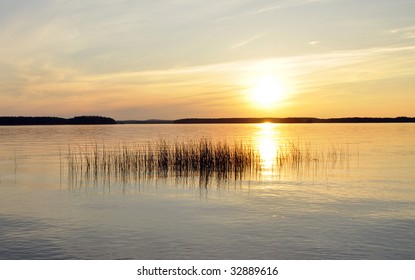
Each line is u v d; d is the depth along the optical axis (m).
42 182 23.45
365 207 16.77
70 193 20.22
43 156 37.34
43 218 15.02
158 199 18.72
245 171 28.08
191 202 18.00
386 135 80.31
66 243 12.05
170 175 26.12
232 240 12.38
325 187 21.70
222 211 16.17
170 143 49.22
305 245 11.91
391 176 25.50
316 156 37.69
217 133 94.25
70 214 15.67
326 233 13.05
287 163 32.62
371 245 11.91
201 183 23.19
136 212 16.05
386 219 14.78
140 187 21.94
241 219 14.84
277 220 14.66
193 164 27.89
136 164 27.03
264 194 19.81
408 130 112.62
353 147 48.22
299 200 18.28
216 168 27.58
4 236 12.69
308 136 77.25
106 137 71.75
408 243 12.07
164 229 13.51
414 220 14.62
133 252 11.36
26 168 29.34
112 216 15.36
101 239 12.43
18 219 14.83
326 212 15.89
